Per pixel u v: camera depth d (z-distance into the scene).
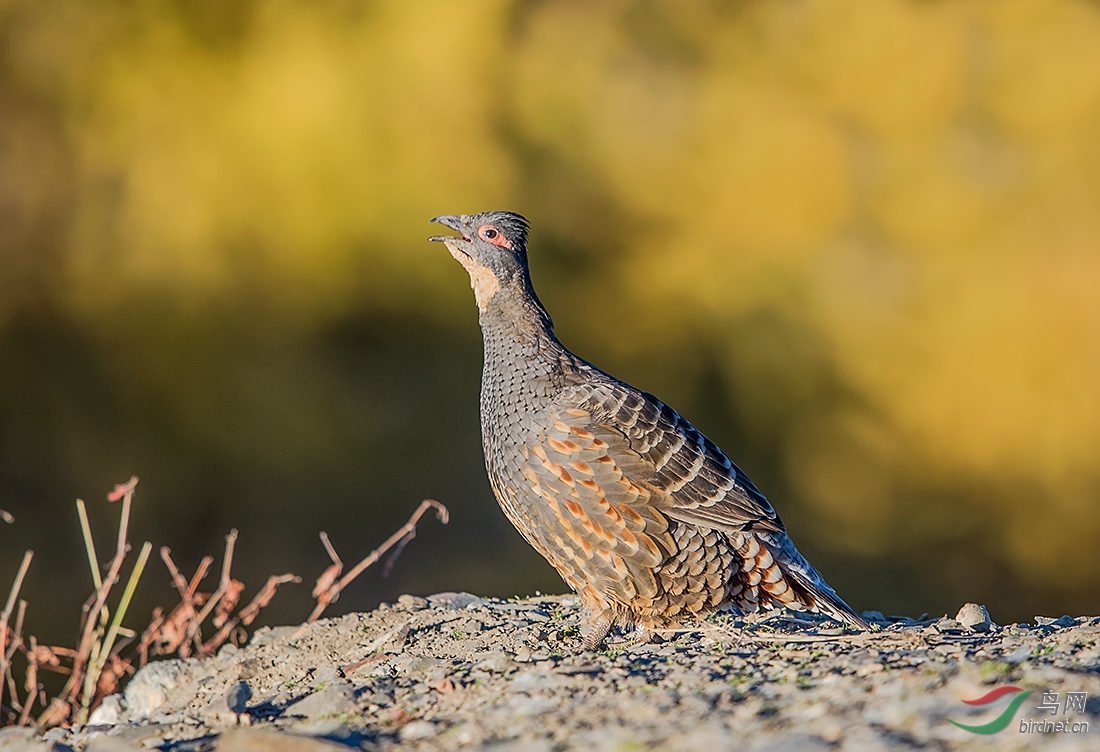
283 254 20.91
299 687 7.99
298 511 22.14
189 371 21.27
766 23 25.77
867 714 5.93
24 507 20.77
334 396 22.28
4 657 9.79
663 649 8.09
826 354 24.17
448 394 23.08
